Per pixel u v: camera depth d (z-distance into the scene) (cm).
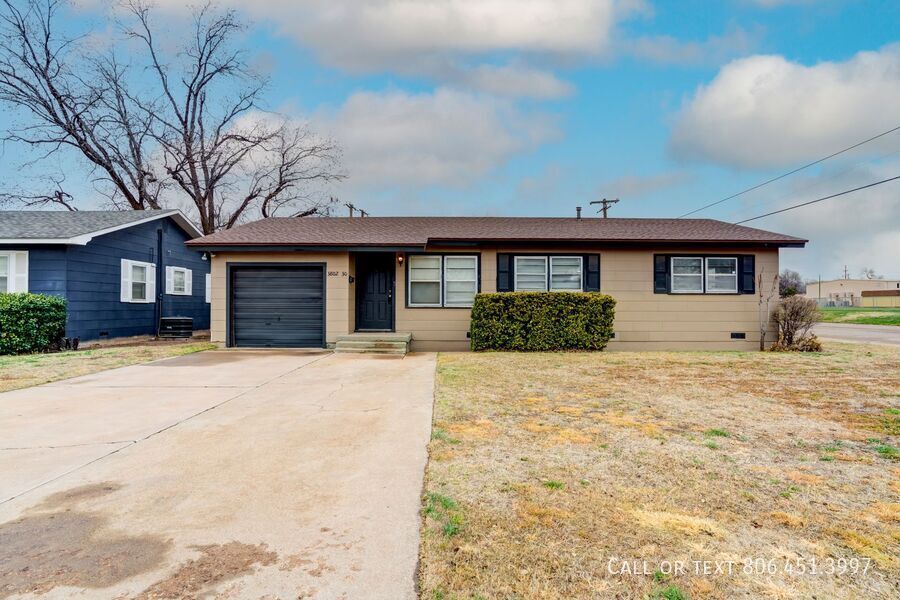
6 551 245
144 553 243
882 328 2367
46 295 1142
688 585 214
